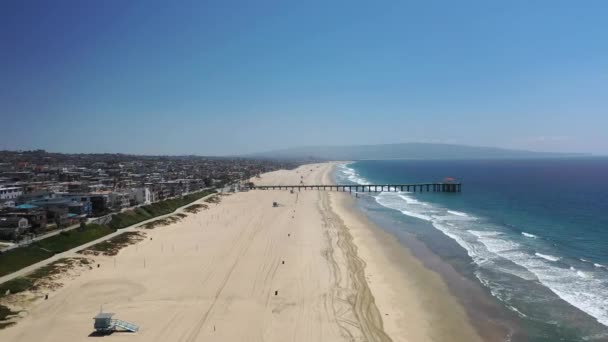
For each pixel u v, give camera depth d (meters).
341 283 50.94
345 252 66.75
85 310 42.16
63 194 99.38
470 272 55.44
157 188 127.81
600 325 38.44
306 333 37.19
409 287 50.31
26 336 36.34
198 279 52.12
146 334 36.88
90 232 72.94
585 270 54.81
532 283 50.06
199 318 40.34
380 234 82.06
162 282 50.91
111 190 117.25
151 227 85.44
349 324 39.28
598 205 116.56
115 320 38.34
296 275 53.81
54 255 60.12
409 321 40.50
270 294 46.84
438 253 66.19
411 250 68.56
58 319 39.91
